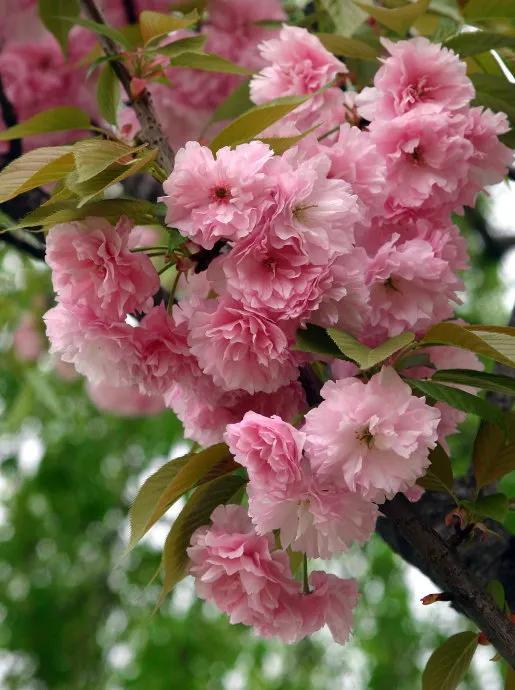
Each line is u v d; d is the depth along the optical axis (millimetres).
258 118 766
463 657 819
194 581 771
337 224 742
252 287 736
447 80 835
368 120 871
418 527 760
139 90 865
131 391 1619
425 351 831
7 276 1736
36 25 1112
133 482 2082
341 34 1018
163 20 879
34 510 2082
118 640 2004
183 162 732
